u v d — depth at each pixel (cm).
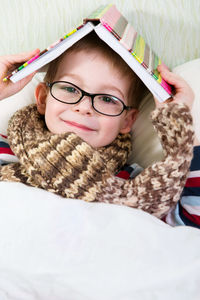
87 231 52
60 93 73
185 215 70
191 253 50
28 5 93
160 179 61
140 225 53
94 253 49
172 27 91
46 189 64
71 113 73
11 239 50
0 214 53
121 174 78
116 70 73
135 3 90
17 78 63
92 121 73
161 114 63
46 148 65
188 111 63
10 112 89
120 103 75
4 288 48
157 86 61
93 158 64
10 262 48
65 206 55
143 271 47
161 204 63
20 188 58
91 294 46
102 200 62
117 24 62
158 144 85
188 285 47
